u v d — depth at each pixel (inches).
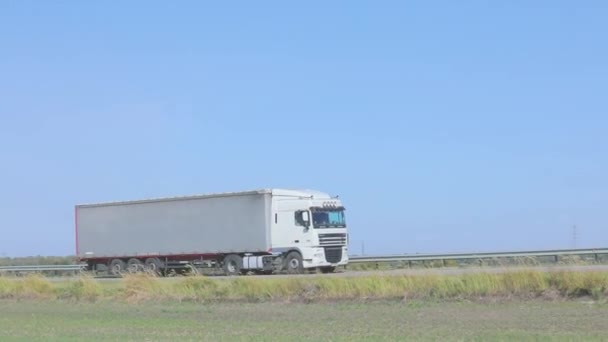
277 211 1573.6
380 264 1667.1
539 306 837.2
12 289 1269.7
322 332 681.6
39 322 845.8
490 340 598.5
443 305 884.0
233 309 948.0
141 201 1761.8
